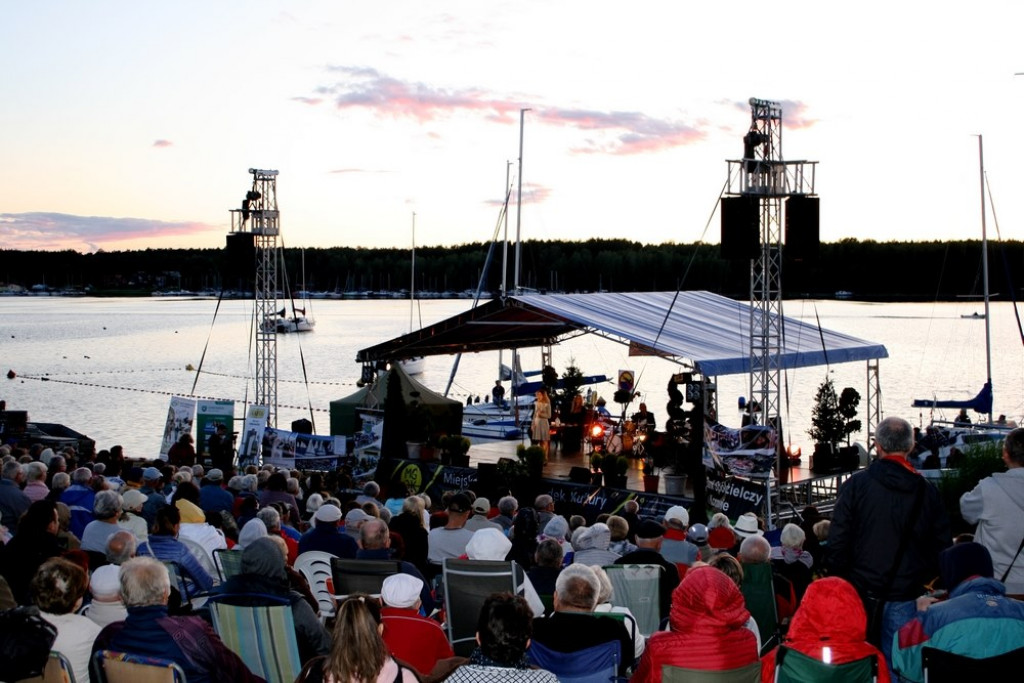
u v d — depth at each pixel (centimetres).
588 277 14850
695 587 520
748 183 1964
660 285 14712
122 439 3981
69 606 585
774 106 1972
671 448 2011
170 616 539
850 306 18462
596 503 1977
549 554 810
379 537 876
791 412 4506
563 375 2780
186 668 524
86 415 4753
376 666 454
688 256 14225
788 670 500
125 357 8719
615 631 578
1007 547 640
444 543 1041
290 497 1360
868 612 594
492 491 2072
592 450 2578
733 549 1180
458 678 463
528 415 3553
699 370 1853
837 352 2214
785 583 859
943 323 12588
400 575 641
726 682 510
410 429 2402
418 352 2723
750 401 2006
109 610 641
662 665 515
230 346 10056
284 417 4778
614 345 10275
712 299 2791
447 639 695
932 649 512
